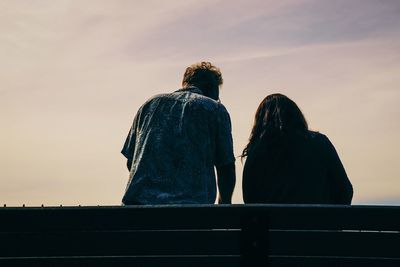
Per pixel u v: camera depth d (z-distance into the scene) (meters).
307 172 3.53
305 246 2.43
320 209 2.44
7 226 2.47
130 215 2.48
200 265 2.45
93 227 2.48
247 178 3.66
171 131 3.51
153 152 3.48
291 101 3.70
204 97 3.64
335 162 3.58
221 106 3.65
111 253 2.46
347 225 2.43
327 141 3.62
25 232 2.48
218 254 2.45
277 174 3.56
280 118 3.63
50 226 2.48
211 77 3.90
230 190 3.63
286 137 3.58
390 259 2.41
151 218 2.47
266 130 3.64
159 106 3.63
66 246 2.47
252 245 2.44
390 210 2.43
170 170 3.42
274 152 3.58
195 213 2.47
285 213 2.45
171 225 2.47
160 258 2.46
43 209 2.48
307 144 3.57
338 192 3.61
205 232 2.46
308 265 2.43
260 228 2.45
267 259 2.44
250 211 2.46
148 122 3.61
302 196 3.50
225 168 3.61
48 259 2.47
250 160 3.65
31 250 2.47
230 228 2.46
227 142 3.58
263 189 3.59
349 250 2.42
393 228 2.42
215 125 3.55
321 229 2.44
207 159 3.52
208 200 3.46
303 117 3.67
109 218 2.48
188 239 2.46
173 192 3.38
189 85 3.88
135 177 3.44
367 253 2.42
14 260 2.46
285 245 2.44
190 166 3.43
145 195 3.38
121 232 2.47
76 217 2.48
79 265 2.46
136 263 2.46
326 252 2.43
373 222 2.43
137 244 2.46
